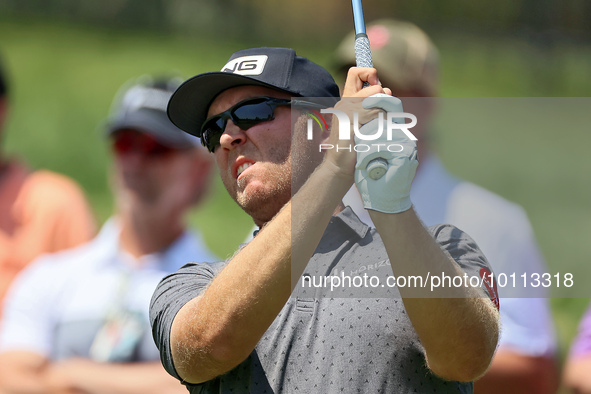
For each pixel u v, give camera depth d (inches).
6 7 2327.8
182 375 229.1
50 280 432.8
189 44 2303.2
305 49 2342.5
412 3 2470.5
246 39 2406.5
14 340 424.8
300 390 219.1
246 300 204.5
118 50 2150.6
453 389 220.1
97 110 1720.0
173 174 440.8
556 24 2346.2
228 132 238.5
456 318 202.8
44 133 1581.0
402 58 345.7
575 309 589.0
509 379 318.7
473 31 2413.9
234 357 213.2
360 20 237.3
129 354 416.2
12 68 1900.8
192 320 215.0
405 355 217.5
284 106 236.4
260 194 234.7
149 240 435.8
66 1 2375.7
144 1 2404.0
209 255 458.3
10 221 490.3
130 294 423.2
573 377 349.4
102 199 1288.1
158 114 441.4
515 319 319.3
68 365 417.4
